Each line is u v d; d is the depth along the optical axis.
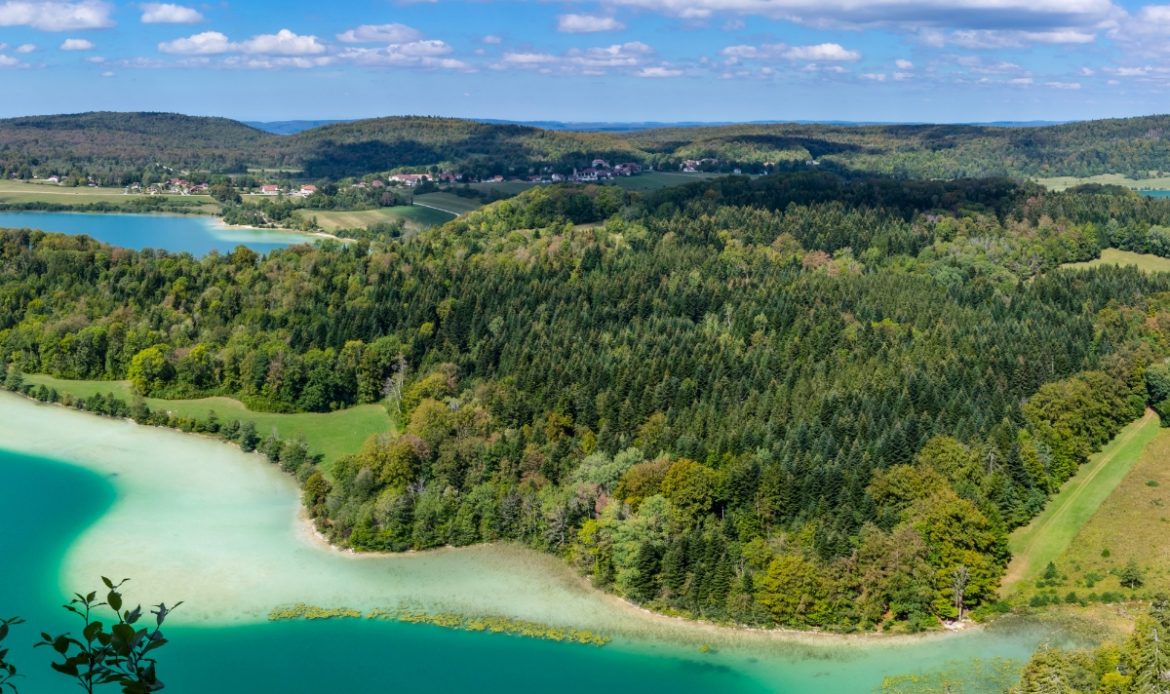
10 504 160.75
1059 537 146.12
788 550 134.25
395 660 119.12
